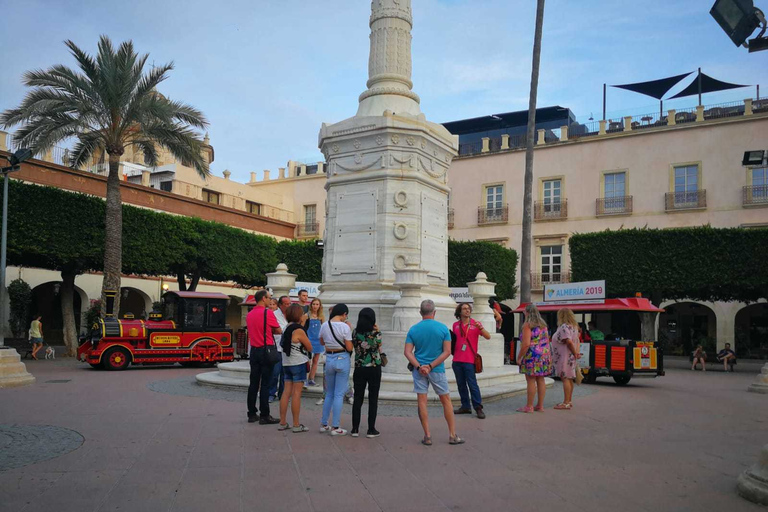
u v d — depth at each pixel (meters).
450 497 4.85
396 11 14.05
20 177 28.78
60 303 34.53
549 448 6.78
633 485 5.27
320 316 10.27
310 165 51.38
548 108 45.59
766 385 14.70
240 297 42.78
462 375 9.03
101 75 21.50
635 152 37.44
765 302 37.28
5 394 10.98
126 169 39.53
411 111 13.58
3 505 4.50
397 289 12.37
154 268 27.14
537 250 39.75
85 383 13.24
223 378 12.45
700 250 27.64
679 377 20.78
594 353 17.00
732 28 4.97
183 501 4.66
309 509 4.51
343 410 9.21
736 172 34.69
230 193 43.25
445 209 14.09
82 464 5.75
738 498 4.92
